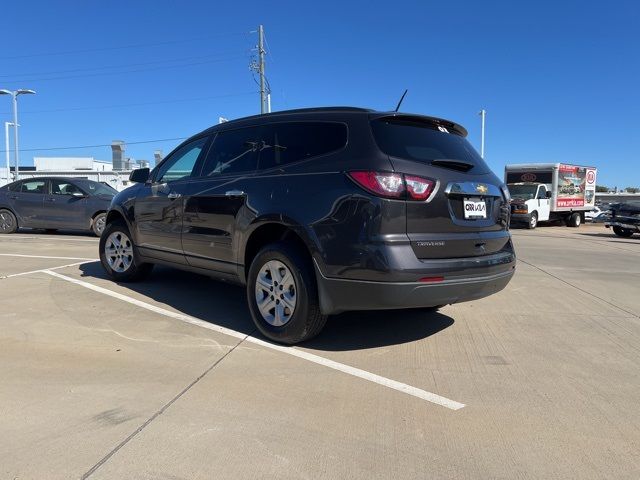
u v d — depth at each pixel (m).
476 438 3.06
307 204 4.24
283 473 2.68
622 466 2.80
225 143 5.35
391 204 3.94
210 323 5.20
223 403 3.45
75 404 3.40
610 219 19.95
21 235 13.84
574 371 4.15
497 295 7.00
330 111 4.56
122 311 5.58
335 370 4.05
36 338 4.68
